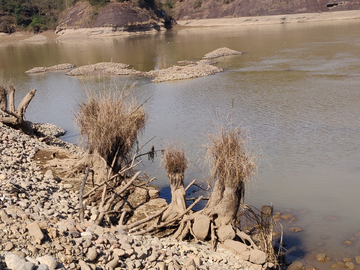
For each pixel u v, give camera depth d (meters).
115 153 10.88
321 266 7.91
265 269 7.42
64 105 25.59
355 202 10.54
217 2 115.25
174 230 8.85
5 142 12.71
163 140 16.56
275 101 22.53
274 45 53.62
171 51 57.38
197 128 18.08
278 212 10.17
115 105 10.98
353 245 8.61
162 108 22.73
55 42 91.94
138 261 6.31
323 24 83.62
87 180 10.91
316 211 10.15
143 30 104.56
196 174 12.58
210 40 70.12
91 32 101.50
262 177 12.41
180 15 120.25
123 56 54.72
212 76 33.19
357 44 46.38
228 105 22.38
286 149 14.71
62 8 115.56
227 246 7.87
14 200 7.34
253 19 103.38
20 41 101.56
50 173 10.87
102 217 8.40
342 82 26.50
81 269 5.46
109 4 105.25
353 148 14.42
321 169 12.81
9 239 5.48
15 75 41.84
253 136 16.41
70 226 6.57
